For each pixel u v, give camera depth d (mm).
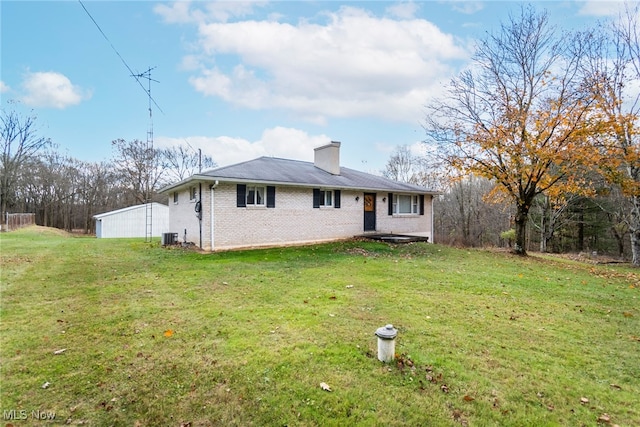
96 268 8562
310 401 2896
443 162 15016
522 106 13695
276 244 13773
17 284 6797
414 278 7688
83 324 4566
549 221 24016
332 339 4113
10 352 3715
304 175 15328
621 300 6523
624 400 3051
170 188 15406
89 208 39531
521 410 2852
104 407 2807
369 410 2793
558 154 12102
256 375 3277
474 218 31344
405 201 19156
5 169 31125
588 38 13086
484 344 4137
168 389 3059
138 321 4691
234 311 5141
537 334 4539
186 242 13930
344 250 12336
